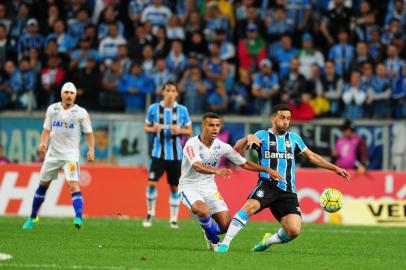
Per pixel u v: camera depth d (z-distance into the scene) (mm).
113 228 51250
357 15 80375
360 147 66688
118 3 79562
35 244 39188
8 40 78000
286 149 37219
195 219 63469
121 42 77375
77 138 47375
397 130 69438
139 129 68812
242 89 72812
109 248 38219
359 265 34062
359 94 71438
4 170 63188
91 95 71812
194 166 36750
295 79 71188
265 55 76688
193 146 37438
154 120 55562
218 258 34594
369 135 69875
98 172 64000
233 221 36812
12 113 72000
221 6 79875
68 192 63031
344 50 75250
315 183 64250
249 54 76438
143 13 79438
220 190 64188
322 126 69312
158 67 73625
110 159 68812
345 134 66875
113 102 72000
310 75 75438
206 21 79250
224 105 71750
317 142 69312
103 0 81938
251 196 37031
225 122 69750
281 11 78250
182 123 55750
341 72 74250
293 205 36781
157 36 76500
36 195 48219
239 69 76438
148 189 54781
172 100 55688
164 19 79500
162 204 63656
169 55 75438
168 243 42219
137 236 46000
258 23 78750
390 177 64250
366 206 63531
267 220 64250
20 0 81125
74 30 78438
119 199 63781
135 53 75562
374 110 71688
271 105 71500
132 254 35531
